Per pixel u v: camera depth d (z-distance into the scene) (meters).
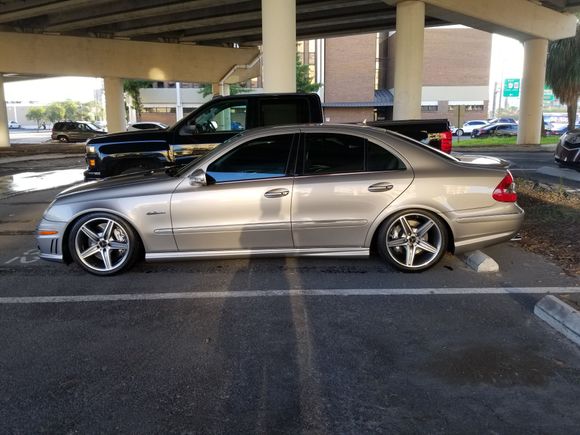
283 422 2.82
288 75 14.30
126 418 2.87
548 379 3.23
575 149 11.65
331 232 5.14
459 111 30.11
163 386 3.20
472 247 5.26
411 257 5.23
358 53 51.81
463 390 3.12
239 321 4.18
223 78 34.72
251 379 3.28
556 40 27.33
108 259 5.29
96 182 5.71
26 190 12.55
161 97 56.38
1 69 28.62
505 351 3.61
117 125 32.41
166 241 5.17
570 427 2.74
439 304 4.48
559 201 8.59
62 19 27.06
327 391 3.12
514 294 4.69
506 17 22.23
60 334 3.98
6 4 24.20
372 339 3.83
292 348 3.70
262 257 5.25
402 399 3.03
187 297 4.73
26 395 3.11
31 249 6.56
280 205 5.08
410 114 18.86
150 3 24.27
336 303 4.54
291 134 5.18
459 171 5.19
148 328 4.07
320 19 26.73
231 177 5.15
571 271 5.29
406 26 18.48
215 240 5.16
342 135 5.18
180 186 5.14
